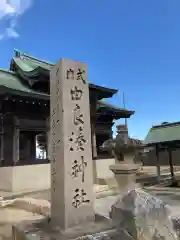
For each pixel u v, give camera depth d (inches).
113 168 306.3
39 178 704.4
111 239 189.6
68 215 206.4
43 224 224.1
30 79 773.3
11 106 690.2
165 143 733.9
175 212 361.7
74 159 218.4
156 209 241.8
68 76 228.1
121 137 315.9
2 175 666.2
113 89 861.8
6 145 678.5
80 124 227.1
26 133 972.6
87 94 237.9
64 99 220.8
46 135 761.0
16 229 217.2
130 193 258.2
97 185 717.3
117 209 244.4
